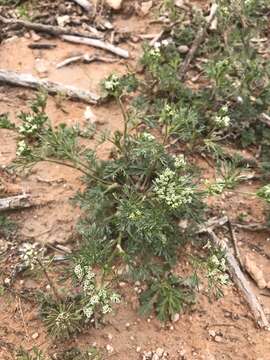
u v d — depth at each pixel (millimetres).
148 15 521
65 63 481
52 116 449
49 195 409
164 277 384
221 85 442
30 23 498
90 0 522
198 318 376
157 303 375
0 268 385
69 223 399
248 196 429
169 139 443
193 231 398
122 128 448
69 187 413
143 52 485
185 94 459
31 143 410
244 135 450
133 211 349
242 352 366
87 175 396
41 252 379
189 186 375
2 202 399
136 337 366
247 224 415
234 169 385
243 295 386
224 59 452
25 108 453
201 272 393
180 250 398
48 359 354
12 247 392
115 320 370
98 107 460
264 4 518
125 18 521
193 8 526
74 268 344
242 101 454
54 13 514
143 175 395
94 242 359
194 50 495
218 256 365
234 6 487
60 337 361
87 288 336
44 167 421
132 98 464
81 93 460
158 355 361
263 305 385
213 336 370
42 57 485
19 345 359
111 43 501
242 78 461
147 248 383
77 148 390
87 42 497
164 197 345
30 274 382
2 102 456
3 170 416
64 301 369
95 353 355
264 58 498
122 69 485
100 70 483
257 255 407
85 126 446
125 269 377
